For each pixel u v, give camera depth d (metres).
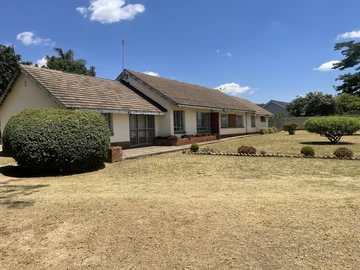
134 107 16.22
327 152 13.22
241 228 3.99
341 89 51.62
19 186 7.23
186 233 3.87
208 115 24.14
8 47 27.23
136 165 10.46
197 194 5.95
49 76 14.23
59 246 3.61
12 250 3.54
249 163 10.30
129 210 4.90
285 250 3.34
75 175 8.90
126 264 3.14
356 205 4.85
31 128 8.70
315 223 4.09
